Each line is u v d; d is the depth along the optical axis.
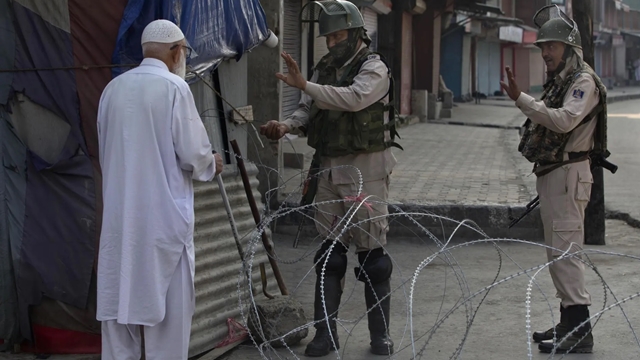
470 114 27.95
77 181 4.85
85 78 4.82
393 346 5.09
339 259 5.00
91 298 4.88
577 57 4.94
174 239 3.95
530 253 7.97
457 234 8.59
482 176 11.70
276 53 9.09
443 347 5.17
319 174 5.05
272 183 8.79
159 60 4.11
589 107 4.86
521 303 6.14
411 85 24.97
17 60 4.80
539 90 50.44
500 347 5.16
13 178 4.87
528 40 45.28
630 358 4.93
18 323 4.91
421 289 6.59
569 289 4.96
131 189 3.91
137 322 3.91
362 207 4.88
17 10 4.76
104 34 4.80
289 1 15.13
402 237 8.58
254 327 4.86
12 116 4.84
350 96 4.71
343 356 4.98
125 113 3.95
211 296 5.17
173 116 3.95
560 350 5.00
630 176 14.09
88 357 4.87
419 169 12.55
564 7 46.97
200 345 4.91
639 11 76.31
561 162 4.93
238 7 6.05
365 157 4.92
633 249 8.22
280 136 5.09
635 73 72.19
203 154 4.02
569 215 4.95
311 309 6.05
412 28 25.09
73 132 4.82
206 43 5.49
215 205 5.48
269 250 5.54
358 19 4.86
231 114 6.27
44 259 4.86
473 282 6.79
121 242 3.90
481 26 37.25
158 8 4.85
